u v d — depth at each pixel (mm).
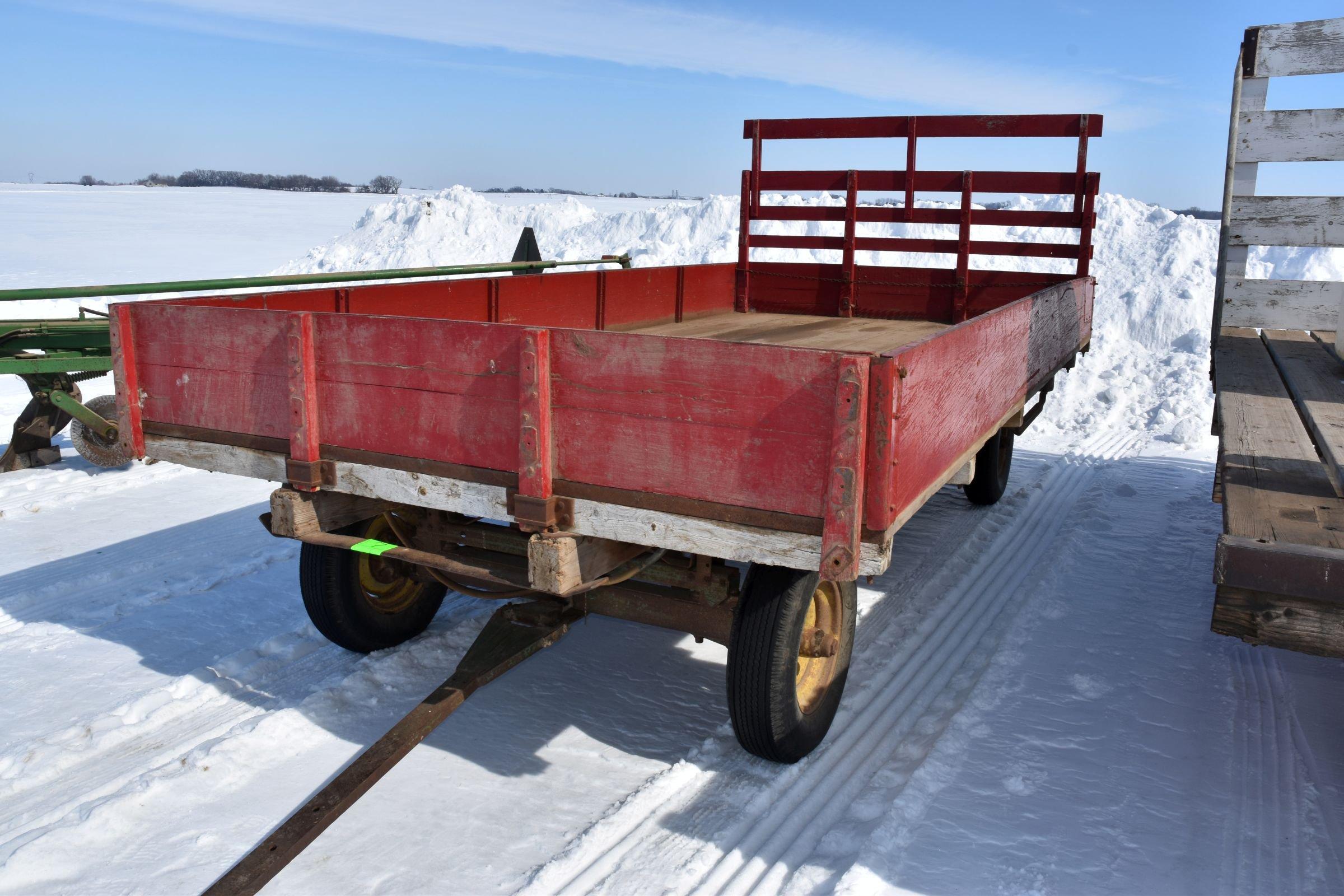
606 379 2662
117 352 3400
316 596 3867
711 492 2592
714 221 17031
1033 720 3664
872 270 7340
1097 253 13336
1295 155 5410
